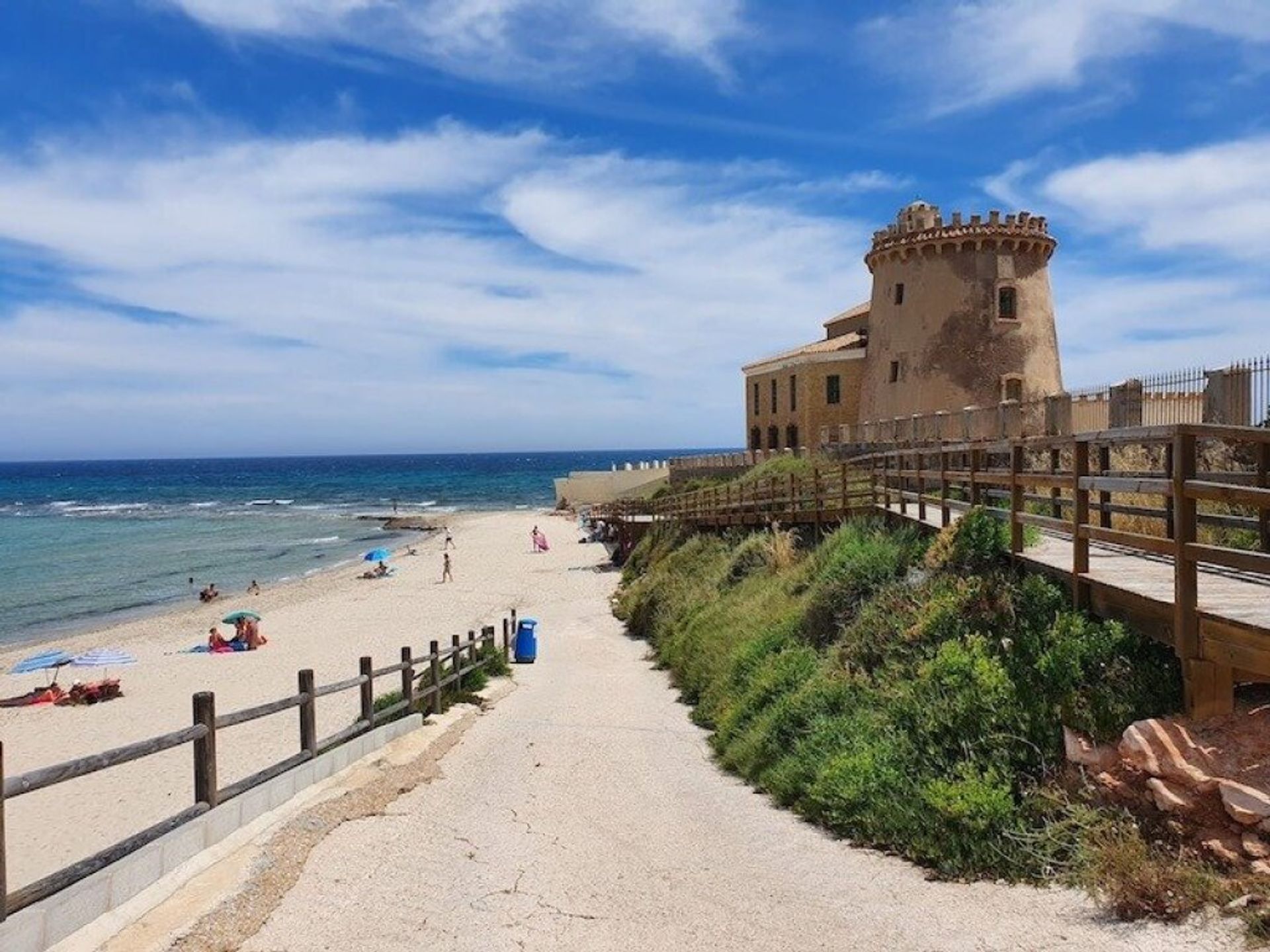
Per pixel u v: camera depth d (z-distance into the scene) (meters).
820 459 37.44
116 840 12.41
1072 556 10.05
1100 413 17.75
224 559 59.53
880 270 44.25
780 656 12.65
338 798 8.53
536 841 7.95
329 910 6.21
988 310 41.03
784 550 19.61
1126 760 6.51
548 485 161.75
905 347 42.38
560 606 33.72
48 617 38.22
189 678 24.83
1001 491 17.92
